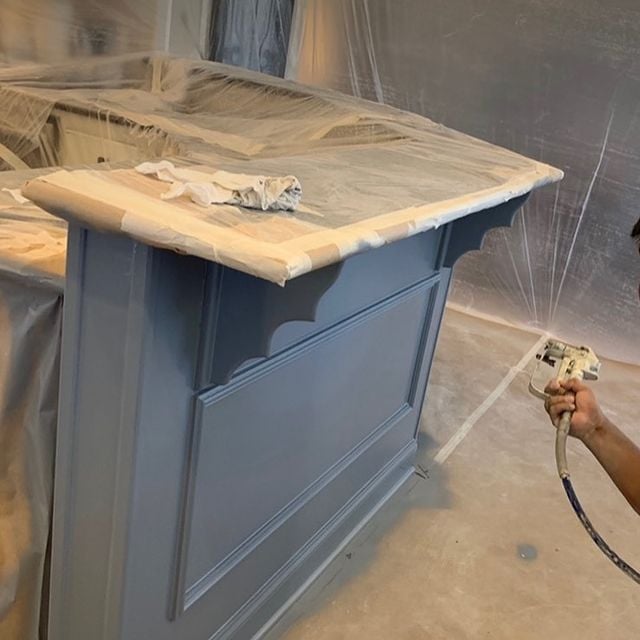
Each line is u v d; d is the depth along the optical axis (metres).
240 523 1.41
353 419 1.78
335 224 1.00
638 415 2.94
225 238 0.86
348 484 1.87
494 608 1.78
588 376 1.38
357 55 3.52
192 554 1.28
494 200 1.49
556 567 1.95
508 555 1.97
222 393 1.19
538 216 3.44
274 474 1.48
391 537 1.96
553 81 3.22
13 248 1.13
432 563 1.89
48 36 2.39
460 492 2.21
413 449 2.25
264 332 1.07
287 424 1.47
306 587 1.74
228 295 1.09
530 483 2.31
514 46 3.23
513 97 3.30
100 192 0.92
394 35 3.43
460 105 3.41
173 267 1.00
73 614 1.22
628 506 2.25
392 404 2.00
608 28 3.06
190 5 2.89
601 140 3.22
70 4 2.40
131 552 1.13
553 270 3.50
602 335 3.48
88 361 1.06
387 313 1.76
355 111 2.26
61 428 1.11
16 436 1.18
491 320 3.68
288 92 2.41
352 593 1.75
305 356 1.44
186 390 1.12
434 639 1.66
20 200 1.36
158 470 1.13
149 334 1.00
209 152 1.93
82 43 2.47
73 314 1.04
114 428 1.07
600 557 2.01
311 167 1.40
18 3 2.28
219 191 1.00
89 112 2.15
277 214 1.00
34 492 1.21
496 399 2.84
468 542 1.99
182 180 1.03
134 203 0.91
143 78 2.57
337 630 1.64
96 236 0.98
